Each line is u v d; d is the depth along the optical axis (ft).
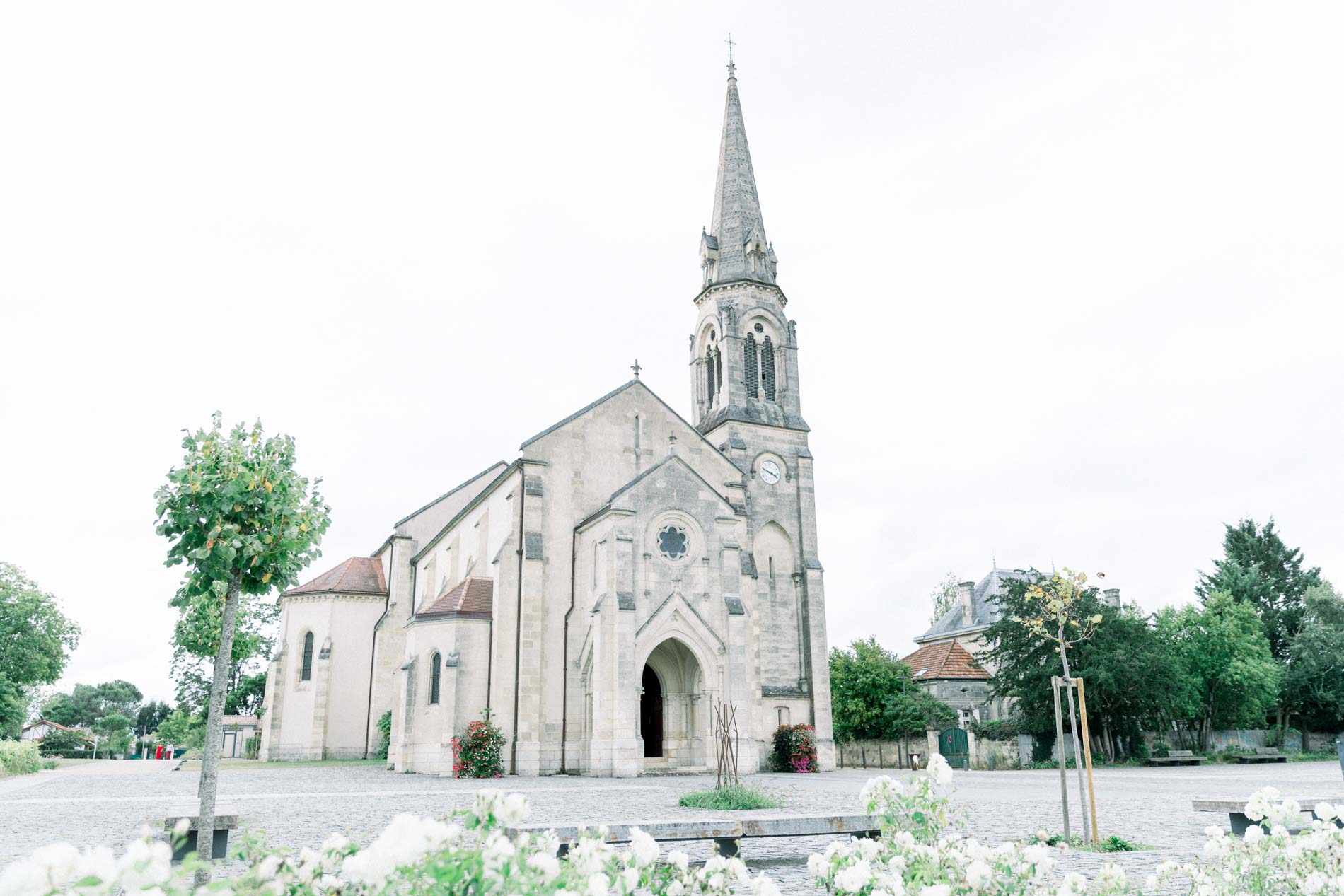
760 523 167.63
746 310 180.65
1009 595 182.09
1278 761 192.03
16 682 220.02
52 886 11.56
